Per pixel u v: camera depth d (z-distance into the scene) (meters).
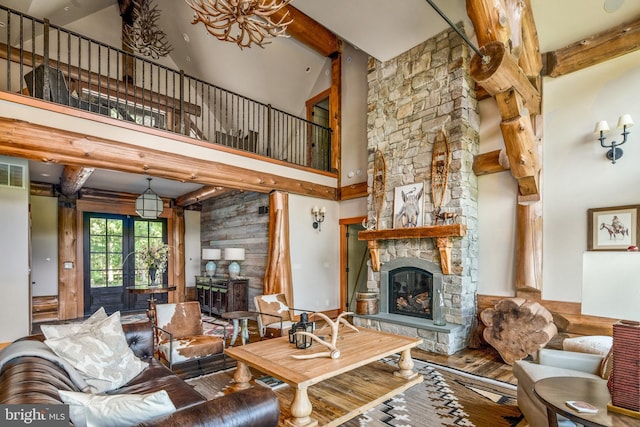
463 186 4.69
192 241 8.88
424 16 4.71
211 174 5.19
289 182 6.29
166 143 4.73
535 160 4.25
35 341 2.23
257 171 5.82
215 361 4.09
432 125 5.06
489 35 3.27
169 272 8.41
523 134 3.87
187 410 1.42
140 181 6.72
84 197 7.27
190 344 3.36
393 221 5.41
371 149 5.91
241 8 2.44
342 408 2.78
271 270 6.12
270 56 6.84
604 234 3.89
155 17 6.14
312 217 6.82
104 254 7.55
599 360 2.44
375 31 5.05
